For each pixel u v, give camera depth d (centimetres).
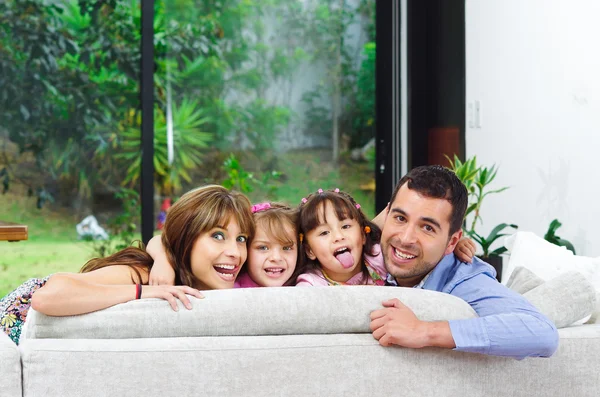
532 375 179
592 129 396
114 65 496
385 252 200
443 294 180
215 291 171
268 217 213
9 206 478
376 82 555
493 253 408
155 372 158
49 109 485
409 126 541
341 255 219
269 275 213
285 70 539
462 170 420
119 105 497
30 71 482
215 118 523
